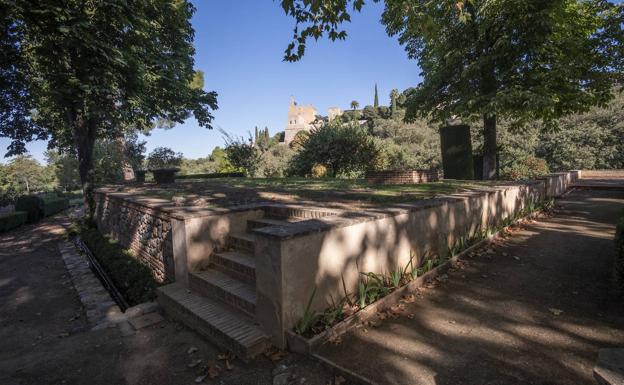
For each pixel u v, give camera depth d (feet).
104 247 28.48
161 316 14.65
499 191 24.61
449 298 13.32
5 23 26.48
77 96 33.04
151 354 11.26
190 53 54.08
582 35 44.11
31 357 11.92
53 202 69.21
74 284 21.58
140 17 34.42
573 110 44.29
